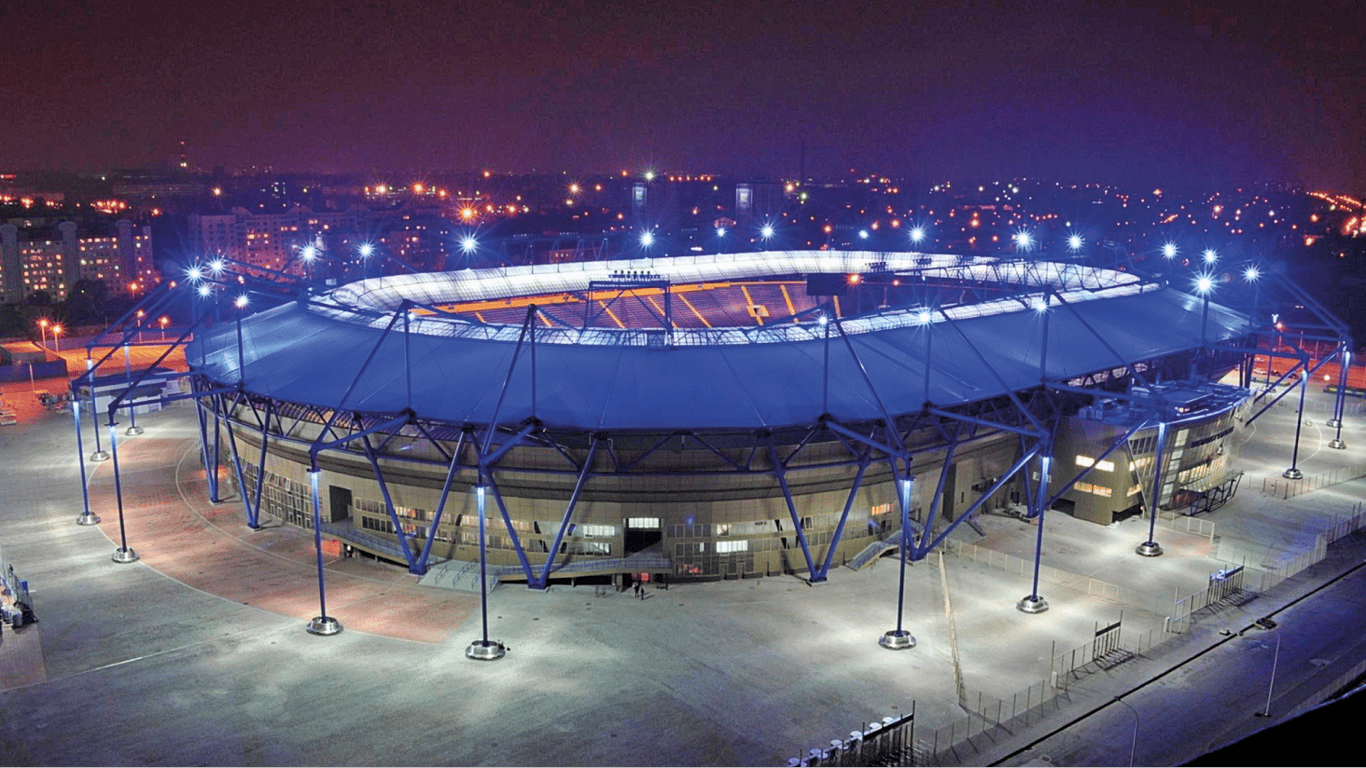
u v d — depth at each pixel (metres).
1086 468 97.56
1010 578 84.56
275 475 97.12
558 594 80.81
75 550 89.94
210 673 66.75
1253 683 67.50
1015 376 99.81
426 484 85.75
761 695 64.62
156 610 76.94
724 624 75.31
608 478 81.50
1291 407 148.75
